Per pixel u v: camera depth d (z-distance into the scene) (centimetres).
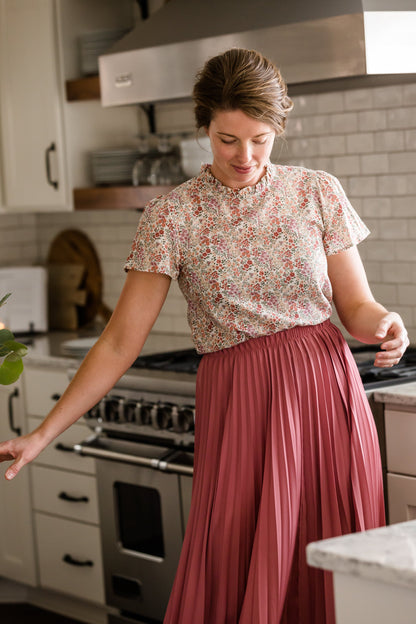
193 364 287
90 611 352
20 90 386
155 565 287
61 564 346
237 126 173
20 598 382
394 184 309
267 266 187
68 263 432
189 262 188
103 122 388
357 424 191
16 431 358
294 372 186
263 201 187
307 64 254
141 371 288
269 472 182
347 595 117
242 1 282
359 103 314
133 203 353
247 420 186
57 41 372
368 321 187
